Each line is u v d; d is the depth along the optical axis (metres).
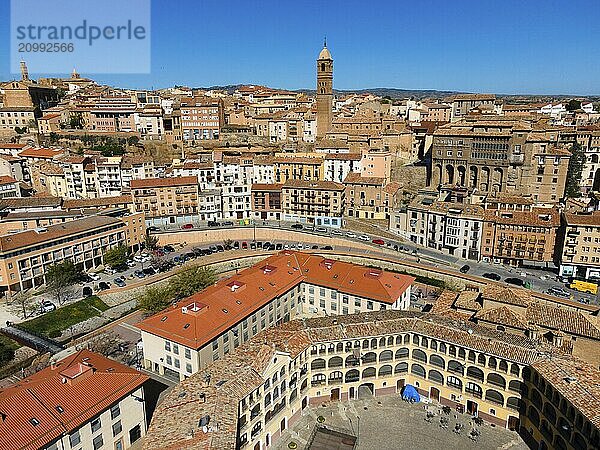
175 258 163.75
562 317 96.62
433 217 165.88
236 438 65.06
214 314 98.94
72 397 67.06
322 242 179.62
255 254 166.00
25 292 135.88
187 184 196.25
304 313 125.62
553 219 149.25
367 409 91.69
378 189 189.50
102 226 158.00
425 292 140.00
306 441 83.75
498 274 145.75
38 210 173.00
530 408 81.56
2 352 104.56
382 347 93.31
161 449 59.84
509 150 182.50
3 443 57.31
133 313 127.69
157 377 95.81
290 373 85.38
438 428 86.19
